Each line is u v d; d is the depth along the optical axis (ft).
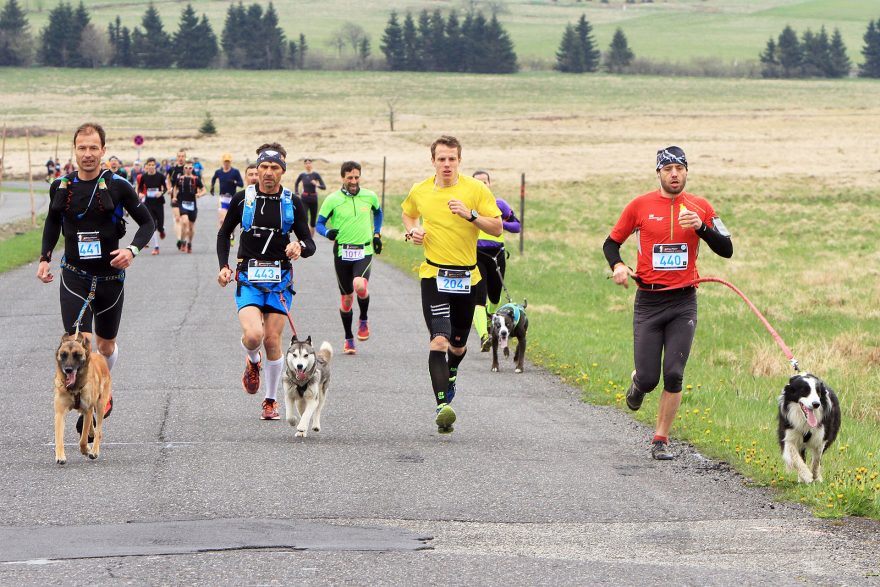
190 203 273.54
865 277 255.50
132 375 123.13
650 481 81.10
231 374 124.57
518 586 56.70
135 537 64.69
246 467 82.94
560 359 139.95
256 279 98.22
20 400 109.19
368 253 141.08
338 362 134.31
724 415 108.88
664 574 58.95
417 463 85.30
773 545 65.10
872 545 65.26
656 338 90.33
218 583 56.34
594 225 425.28
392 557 61.36
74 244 90.94
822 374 142.00
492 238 140.26
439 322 94.12
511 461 86.69
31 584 55.83
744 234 391.86
